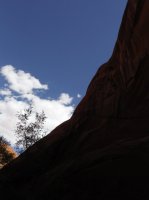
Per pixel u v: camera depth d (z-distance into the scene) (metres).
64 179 7.76
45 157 10.78
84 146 9.72
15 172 10.62
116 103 10.19
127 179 6.80
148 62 9.83
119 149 7.49
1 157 26.42
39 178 8.88
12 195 8.52
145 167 6.77
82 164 7.75
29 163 10.83
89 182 7.29
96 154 7.80
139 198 6.44
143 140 7.36
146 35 10.04
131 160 7.05
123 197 6.64
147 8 10.26
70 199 7.34
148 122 8.61
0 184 9.02
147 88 9.55
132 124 8.98
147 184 6.52
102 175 7.18
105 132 9.52
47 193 7.89
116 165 7.16
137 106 9.48
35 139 25.95
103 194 6.90
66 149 10.48
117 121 9.59
